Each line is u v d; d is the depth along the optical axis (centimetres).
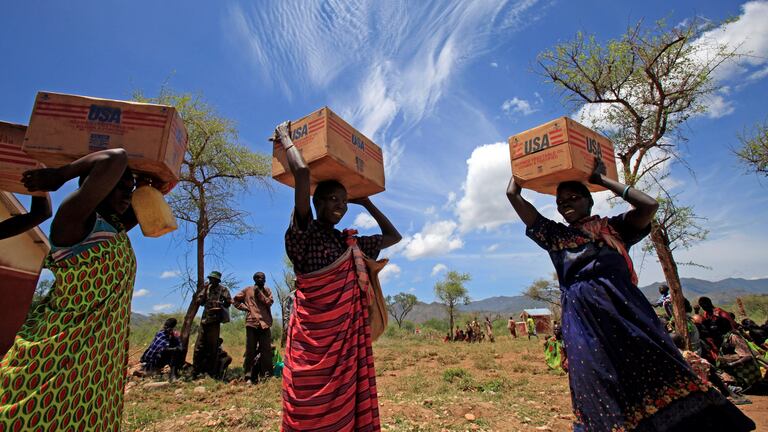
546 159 292
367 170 296
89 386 187
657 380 240
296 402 240
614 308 254
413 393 709
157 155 220
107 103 223
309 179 254
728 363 718
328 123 261
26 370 174
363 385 252
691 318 809
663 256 959
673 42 993
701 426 230
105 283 197
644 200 265
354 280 267
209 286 898
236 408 541
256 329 831
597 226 276
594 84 1080
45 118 218
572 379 258
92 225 197
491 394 671
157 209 225
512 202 307
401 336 3441
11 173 254
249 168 1168
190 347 1519
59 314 185
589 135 305
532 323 3164
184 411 568
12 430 166
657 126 1027
